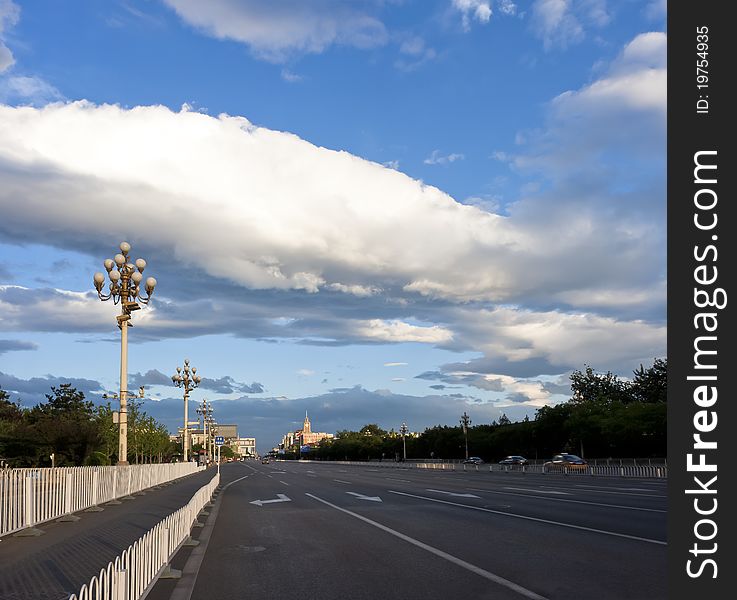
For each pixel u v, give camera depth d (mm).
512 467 70875
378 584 10195
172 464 43688
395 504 25156
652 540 13805
